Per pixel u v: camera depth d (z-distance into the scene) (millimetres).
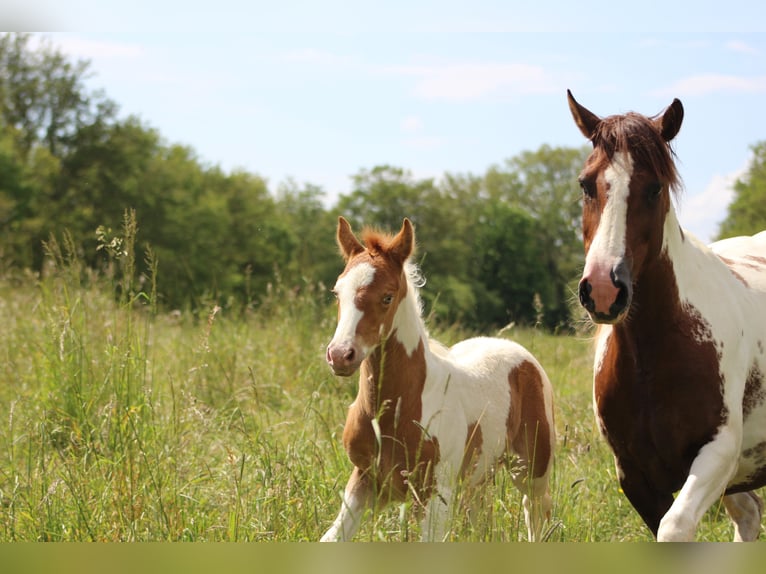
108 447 7148
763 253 6883
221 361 10914
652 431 5715
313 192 86062
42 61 60562
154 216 58031
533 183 88000
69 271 10250
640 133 5387
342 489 6793
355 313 6074
